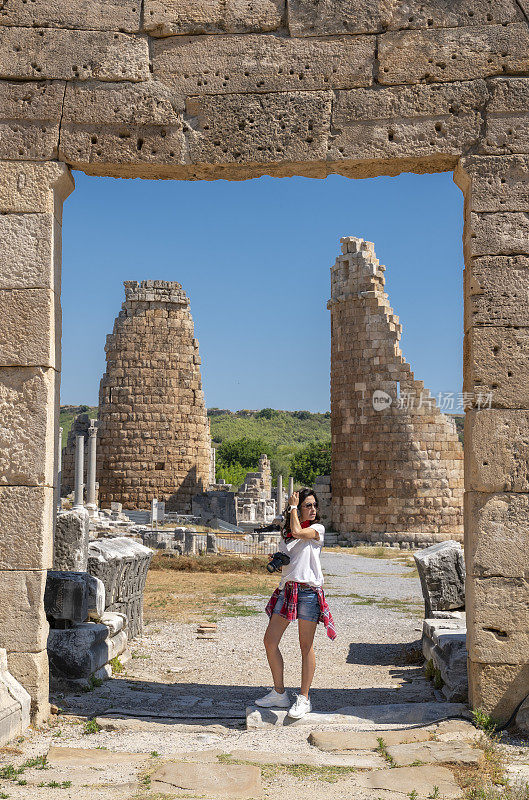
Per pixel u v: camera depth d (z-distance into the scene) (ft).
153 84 28.40
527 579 25.44
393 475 134.41
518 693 24.99
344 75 28.07
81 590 31.01
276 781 19.29
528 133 27.22
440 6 27.99
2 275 27.35
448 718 25.20
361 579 83.15
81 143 28.12
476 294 26.73
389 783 19.10
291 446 413.59
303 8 28.43
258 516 161.38
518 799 17.63
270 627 27.12
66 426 377.50
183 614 54.13
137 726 24.70
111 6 28.63
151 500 131.85
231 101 28.27
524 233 26.76
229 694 31.27
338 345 142.41
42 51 28.40
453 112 27.58
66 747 22.13
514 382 26.18
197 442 135.03
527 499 25.71
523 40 27.55
